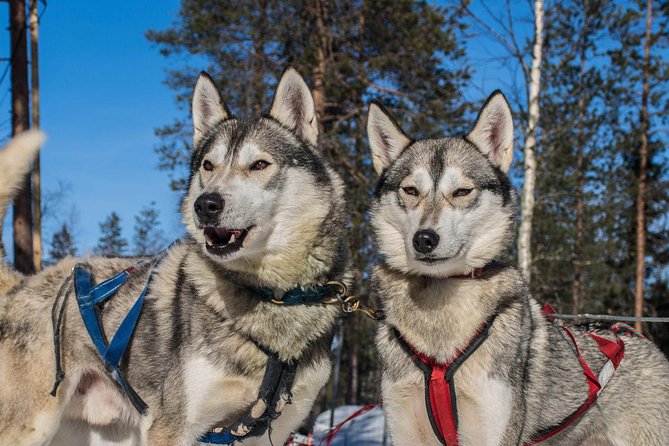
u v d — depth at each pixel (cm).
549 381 122
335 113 384
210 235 113
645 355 129
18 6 289
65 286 120
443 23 384
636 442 126
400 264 118
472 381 112
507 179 124
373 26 387
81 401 125
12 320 119
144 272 123
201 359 111
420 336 115
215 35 379
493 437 112
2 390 118
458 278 115
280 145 117
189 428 111
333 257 118
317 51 370
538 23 330
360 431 222
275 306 113
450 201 117
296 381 117
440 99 380
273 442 121
